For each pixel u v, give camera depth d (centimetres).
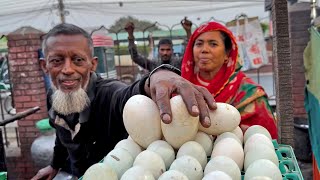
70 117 172
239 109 198
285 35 188
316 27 277
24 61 435
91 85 170
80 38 155
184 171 98
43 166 369
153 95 115
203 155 107
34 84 436
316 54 251
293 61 420
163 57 421
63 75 153
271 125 196
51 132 379
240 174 100
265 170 97
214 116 113
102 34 480
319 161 249
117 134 172
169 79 108
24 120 445
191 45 228
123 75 565
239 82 208
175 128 105
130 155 109
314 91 258
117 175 102
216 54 212
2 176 144
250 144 113
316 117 254
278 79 191
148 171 95
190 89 104
